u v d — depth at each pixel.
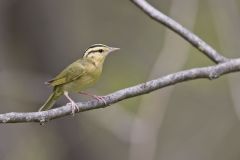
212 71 7.80
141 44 19.31
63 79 8.97
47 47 15.40
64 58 15.51
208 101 19.05
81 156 16.38
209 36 18.75
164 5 17.70
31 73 15.46
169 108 19.20
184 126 19.56
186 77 7.68
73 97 15.27
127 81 18.66
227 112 19.14
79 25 17.66
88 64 9.07
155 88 7.59
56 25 15.41
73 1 16.23
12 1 15.06
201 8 18.92
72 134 16.16
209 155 19.53
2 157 16.28
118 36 19.38
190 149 19.78
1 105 16.03
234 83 12.90
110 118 15.36
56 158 16.38
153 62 19.03
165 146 19.80
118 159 17.42
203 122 19.39
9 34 15.23
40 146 16.53
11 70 15.43
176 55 13.98
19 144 16.52
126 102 17.31
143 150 13.28
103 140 16.98
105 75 18.78
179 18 14.78
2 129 16.38
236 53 14.15
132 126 13.63
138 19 19.50
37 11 15.20
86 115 15.66
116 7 19.52
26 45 15.33
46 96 15.68
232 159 19.52
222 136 19.41
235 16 14.35
